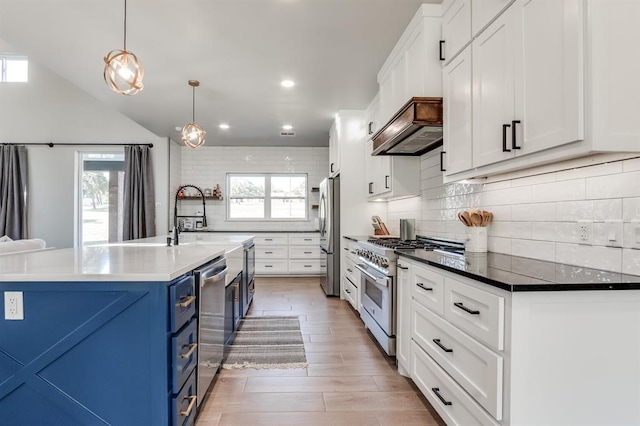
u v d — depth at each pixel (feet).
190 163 22.16
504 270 4.93
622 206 4.55
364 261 10.62
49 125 20.02
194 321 5.82
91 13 7.82
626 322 4.11
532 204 6.23
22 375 4.55
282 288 17.43
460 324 5.10
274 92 12.74
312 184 22.59
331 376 7.95
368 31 8.68
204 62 10.30
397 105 9.22
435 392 5.94
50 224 19.83
